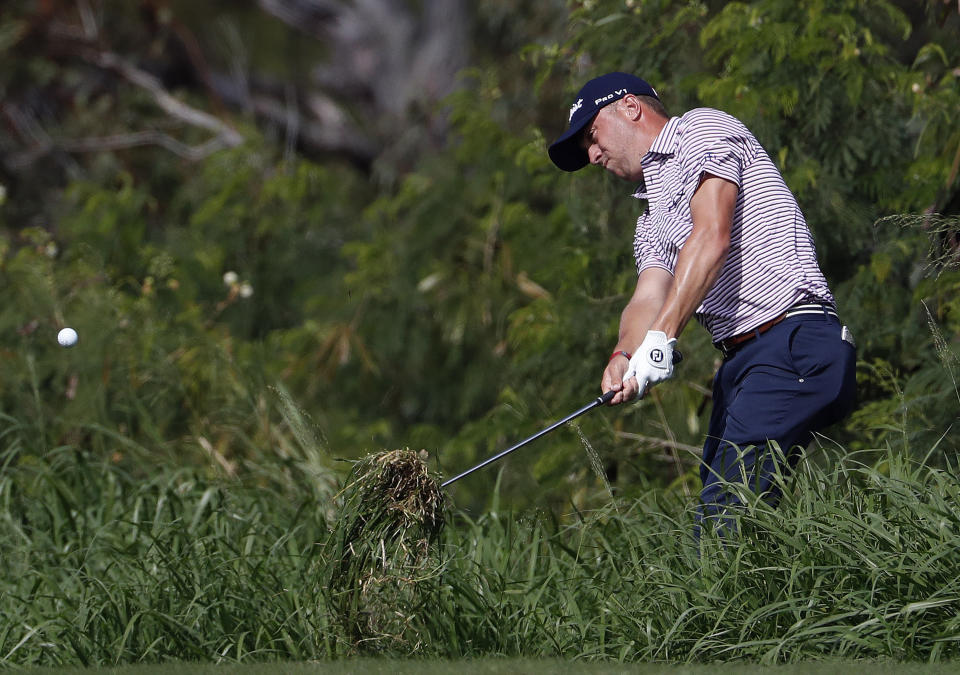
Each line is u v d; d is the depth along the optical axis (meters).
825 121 23.52
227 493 21.11
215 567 17.30
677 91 25.41
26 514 21.38
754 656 13.57
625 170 17.34
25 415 28.89
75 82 52.88
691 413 24.78
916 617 13.45
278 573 17.50
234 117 55.00
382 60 59.41
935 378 20.67
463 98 35.62
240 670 12.78
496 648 14.70
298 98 59.59
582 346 26.91
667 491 19.89
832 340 15.73
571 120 17.58
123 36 54.50
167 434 28.95
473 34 57.25
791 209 16.05
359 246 37.03
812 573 14.10
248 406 28.89
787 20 24.80
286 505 21.12
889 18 24.98
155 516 20.17
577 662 13.16
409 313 36.12
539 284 32.88
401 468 14.38
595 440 25.47
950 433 20.56
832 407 15.76
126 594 16.41
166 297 34.53
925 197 22.88
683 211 16.31
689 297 15.50
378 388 36.41
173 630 15.75
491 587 16.19
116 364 29.77
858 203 24.14
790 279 15.83
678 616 14.35
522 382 28.69
